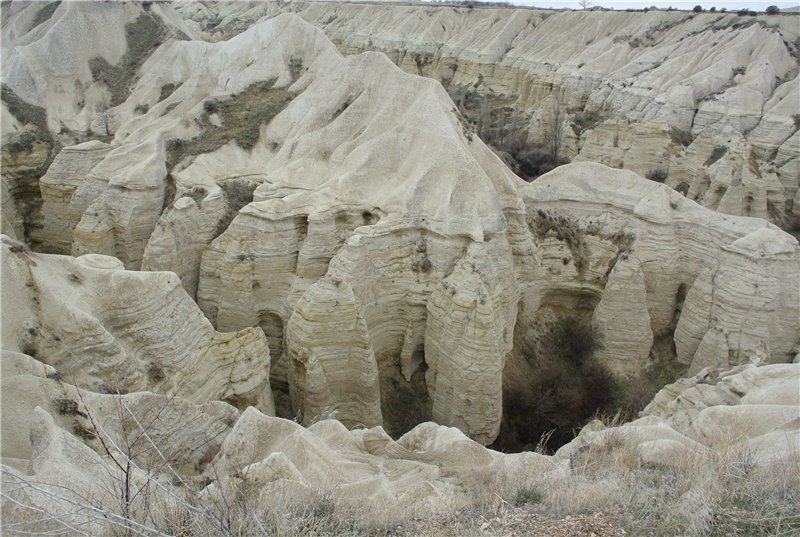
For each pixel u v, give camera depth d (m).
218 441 16.47
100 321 17.20
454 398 23.36
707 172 42.47
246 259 25.73
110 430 13.72
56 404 13.23
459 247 24.53
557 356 28.33
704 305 26.33
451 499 11.58
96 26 40.50
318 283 22.75
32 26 45.56
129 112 37.78
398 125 28.47
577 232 29.72
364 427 22.09
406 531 8.92
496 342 22.77
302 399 23.34
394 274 24.89
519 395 26.38
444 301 23.55
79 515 7.68
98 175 30.31
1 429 12.09
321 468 14.02
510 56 76.12
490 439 23.69
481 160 28.22
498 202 25.58
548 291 29.44
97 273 18.00
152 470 12.45
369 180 27.09
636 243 28.20
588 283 28.97
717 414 16.14
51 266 17.52
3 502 7.99
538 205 30.23
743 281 24.81
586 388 26.95
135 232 29.17
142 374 17.12
